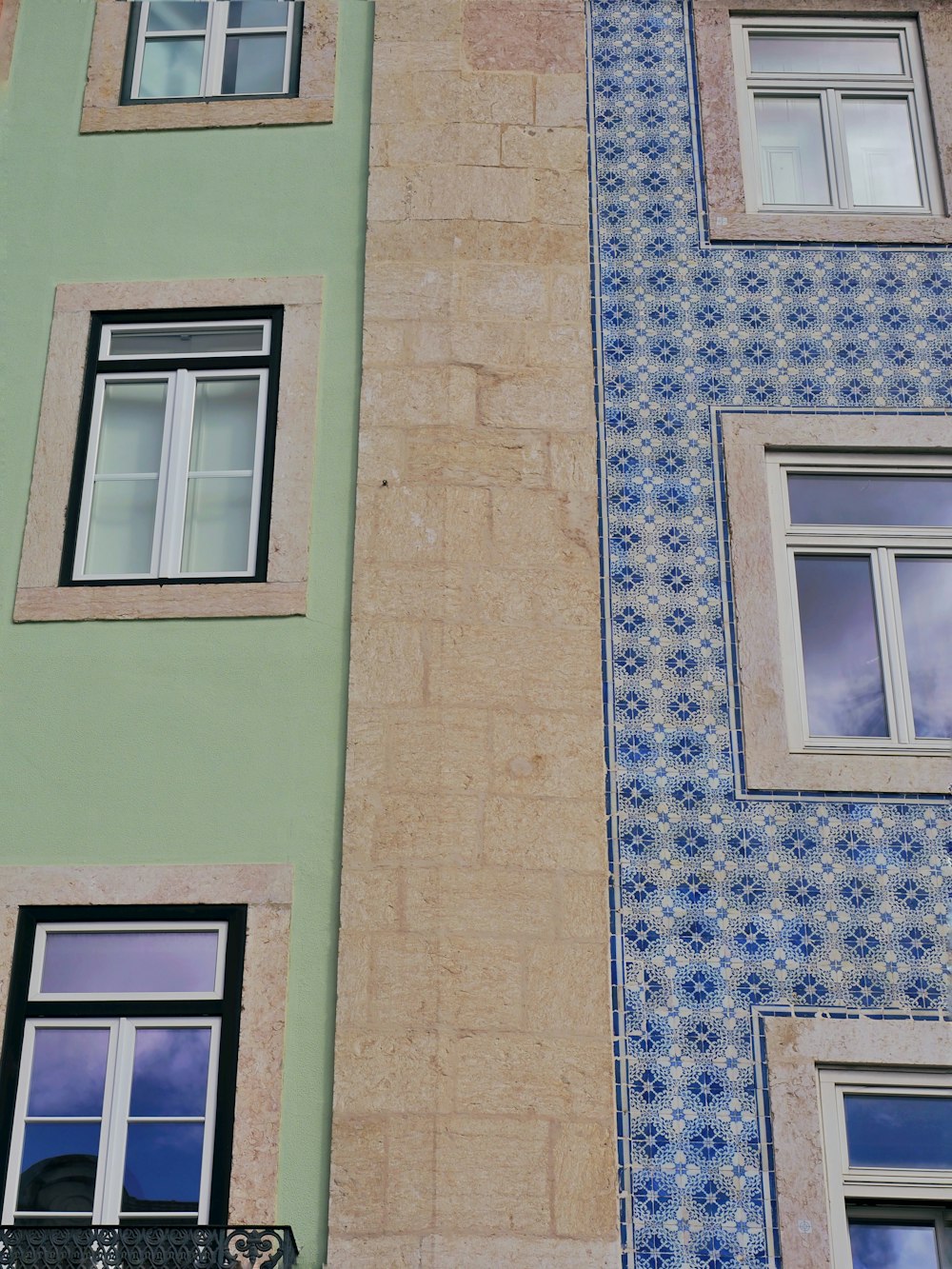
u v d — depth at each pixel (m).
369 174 9.52
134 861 7.84
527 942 7.54
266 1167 7.21
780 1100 7.27
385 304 9.11
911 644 8.42
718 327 9.12
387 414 8.79
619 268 9.28
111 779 8.02
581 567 8.41
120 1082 7.44
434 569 8.37
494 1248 6.95
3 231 9.52
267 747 8.05
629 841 7.77
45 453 8.87
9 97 9.95
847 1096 7.37
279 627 8.31
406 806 7.83
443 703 8.04
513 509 8.55
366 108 9.84
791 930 7.60
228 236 9.45
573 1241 6.97
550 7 10.11
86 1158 7.33
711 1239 7.02
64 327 9.20
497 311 9.11
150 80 10.10
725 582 8.42
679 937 7.58
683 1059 7.35
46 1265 6.88
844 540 8.62
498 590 8.33
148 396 9.09
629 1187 7.12
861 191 9.71
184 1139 7.34
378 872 7.70
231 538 8.73
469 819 7.79
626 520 8.57
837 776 7.91
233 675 8.22
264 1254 6.88
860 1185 7.20
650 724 8.05
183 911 7.73
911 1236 7.18
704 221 9.45
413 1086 7.27
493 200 9.44
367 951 7.54
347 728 8.02
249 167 9.66
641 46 10.02
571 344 9.04
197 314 9.23
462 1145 7.15
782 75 10.03
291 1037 7.45
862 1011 7.44
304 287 9.23
